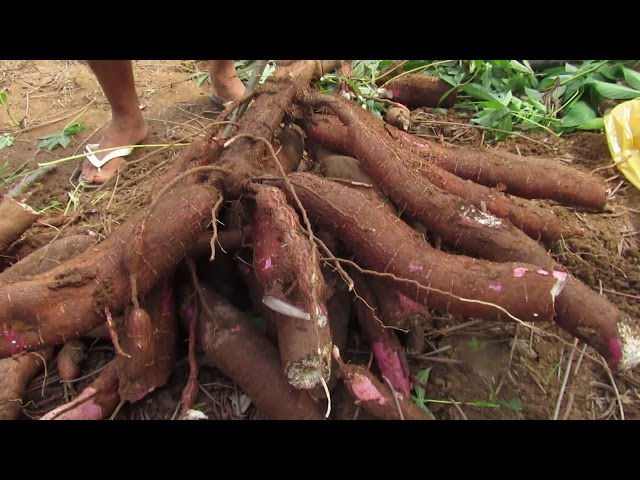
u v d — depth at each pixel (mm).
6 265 1899
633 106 2420
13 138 2799
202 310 1557
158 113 2936
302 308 1302
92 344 1718
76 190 2322
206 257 1694
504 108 2592
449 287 1368
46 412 1573
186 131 2754
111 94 2406
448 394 1565
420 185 1568
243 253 1705
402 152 1707
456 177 1776
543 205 2203
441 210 1537
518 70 2850
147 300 1496
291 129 1939
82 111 3002
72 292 1298
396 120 2439
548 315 1328
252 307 1741
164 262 1391
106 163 2477
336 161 1778
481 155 1903
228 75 2871
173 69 3336
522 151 2551
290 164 1866
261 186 1435
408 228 1491
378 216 1472
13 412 1500
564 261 1938
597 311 1383
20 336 1268
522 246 1484
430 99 2789
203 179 1629
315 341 1282
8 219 1807
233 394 1577
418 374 1578
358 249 1483
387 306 1536
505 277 1338
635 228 2164
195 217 1411
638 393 1601
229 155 1618
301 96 1856
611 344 1372
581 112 2650
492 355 1662
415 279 1406
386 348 1544
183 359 1633
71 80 3258
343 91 2508
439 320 1759
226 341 1481
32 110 3021
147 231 1351
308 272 1215
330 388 1451
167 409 1561
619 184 2355
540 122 2701
